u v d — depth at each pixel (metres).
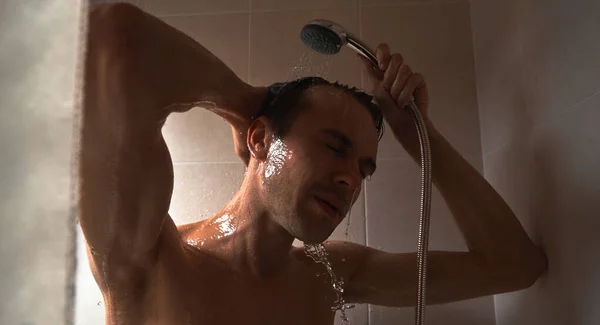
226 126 1.03
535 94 0.76
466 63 1.06
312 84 0.68
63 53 0.20
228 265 0.64
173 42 0.50
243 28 1.09
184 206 1.00
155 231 0.53
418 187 1.00
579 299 0.64
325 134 0.62
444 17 1.09
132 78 0.43
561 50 0.67
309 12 1.09
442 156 0.80
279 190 0.61
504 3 0.89
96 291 0.70
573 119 0.64
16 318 0.19
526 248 0.76
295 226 0.61
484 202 0.79
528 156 0.80
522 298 0.84
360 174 0.65
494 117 0.95
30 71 0.20
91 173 0.38
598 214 0.58
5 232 0.19
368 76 0.82
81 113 0.22
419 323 0.71
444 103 1.05
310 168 0.60
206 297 0.60
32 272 0.19
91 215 0.42
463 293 0.80
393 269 0.81
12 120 0.19
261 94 0.68
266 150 0.64
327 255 0.78
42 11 0.20
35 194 0.19
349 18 1.09
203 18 1.10
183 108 0.54
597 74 0.58
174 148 1.03
